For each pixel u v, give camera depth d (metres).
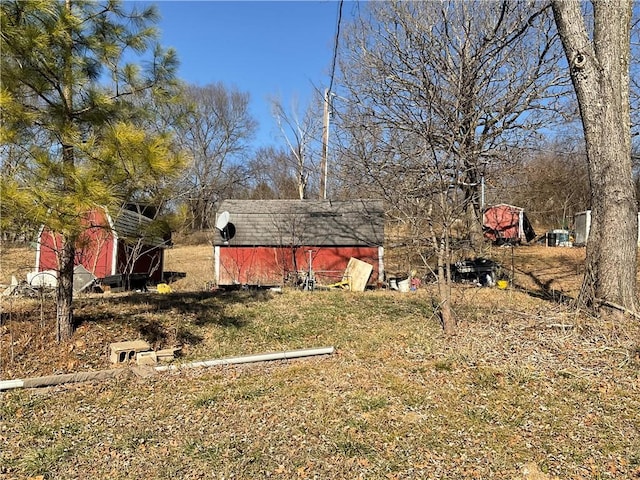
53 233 5.35
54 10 4.71
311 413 4.00
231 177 37.34
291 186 35.06
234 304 9.12
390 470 3.08
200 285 14.73
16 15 4.56
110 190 4.60
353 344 6.51
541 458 3.18
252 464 3.16
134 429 3.74
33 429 3.75
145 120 5.83
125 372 5.22
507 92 10.93
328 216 16.05
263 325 7.61
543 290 11.03
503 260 14.23
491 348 5.75
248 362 5.79
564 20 6.62
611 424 3.63
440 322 7.42
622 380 4.51
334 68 12.52
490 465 3.11
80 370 5.22
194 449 3.38
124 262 13.43
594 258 6.65
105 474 3.05
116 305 7.92
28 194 4.18
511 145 9.88
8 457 3.28
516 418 3.80
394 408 4.08
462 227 9.52
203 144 36.03
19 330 5.86
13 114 4.35
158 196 5.64
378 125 9.42
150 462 3.21
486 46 9.45
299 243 15.23
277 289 12.73
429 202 6.77
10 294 7.42
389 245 15.05
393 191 7.30
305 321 7.97
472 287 11.84
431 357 5.61
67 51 5.02
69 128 4.72
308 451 3.33
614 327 5.98
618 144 6.46
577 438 3.43
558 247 19.95
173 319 7.33
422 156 6.91
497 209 21.94
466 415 3.89
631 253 6.41
